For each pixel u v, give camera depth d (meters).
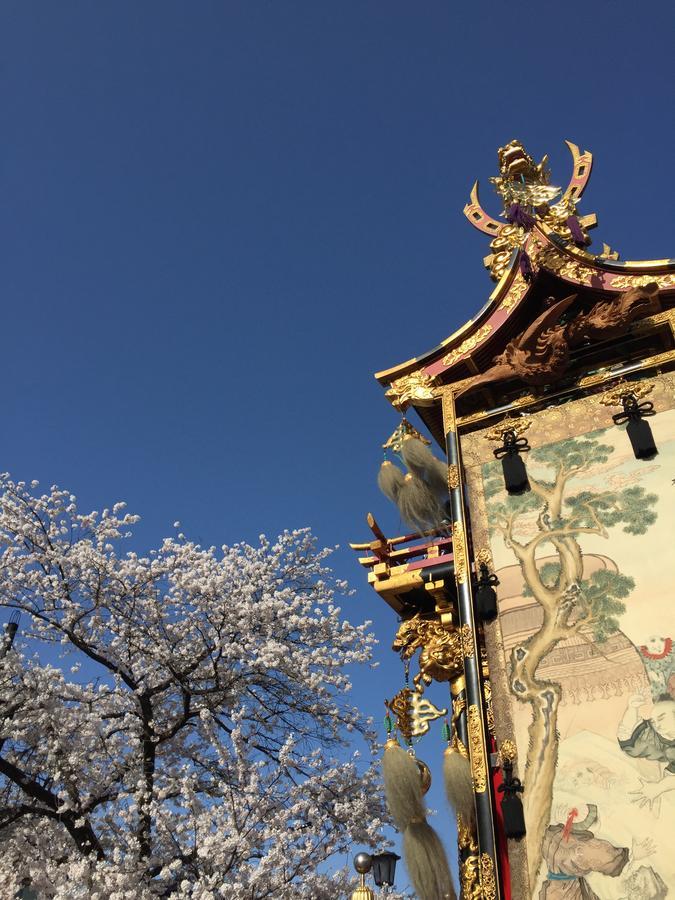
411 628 7.09
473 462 7.54
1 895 11.05
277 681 14.88
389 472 7.96
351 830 13.20
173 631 14.80
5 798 12.97
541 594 6.43
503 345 8.20
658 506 6.45
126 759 13.20
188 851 11.55
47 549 14.96
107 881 10.47
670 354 7.20
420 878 5.79
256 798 12.06
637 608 6.02
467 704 6.21
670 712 5.46
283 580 16.75
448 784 5.87
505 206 8.63
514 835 5.46
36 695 12.97
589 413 7.30
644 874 4.96
